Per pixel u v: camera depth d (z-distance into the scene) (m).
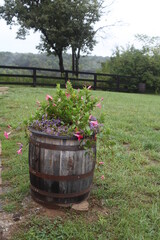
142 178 3.04
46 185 2.28
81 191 2.37
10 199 2.49
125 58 18.47
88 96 2.55
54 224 2.14
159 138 4.59
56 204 2.34
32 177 2.38
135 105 8.97
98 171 3.11
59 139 2.17
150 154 3.81
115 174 3.07
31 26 16.41
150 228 2.14
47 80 16.19
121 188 2.74
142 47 18.86
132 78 17.75
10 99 8.28
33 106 7.04
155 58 18.25
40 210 2.33
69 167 2.22
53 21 16.27
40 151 2.24
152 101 10.96
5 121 5.35
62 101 2.38
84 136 2.20
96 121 2.33
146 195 2.70
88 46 18.48
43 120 2.34
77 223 2.16
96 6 16.89
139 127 5.36
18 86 14.19
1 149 3.75
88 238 1.99
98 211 2.37
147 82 17.73
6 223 2.14
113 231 2.09
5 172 3.04
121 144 4.20
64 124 2.30
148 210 2.40
